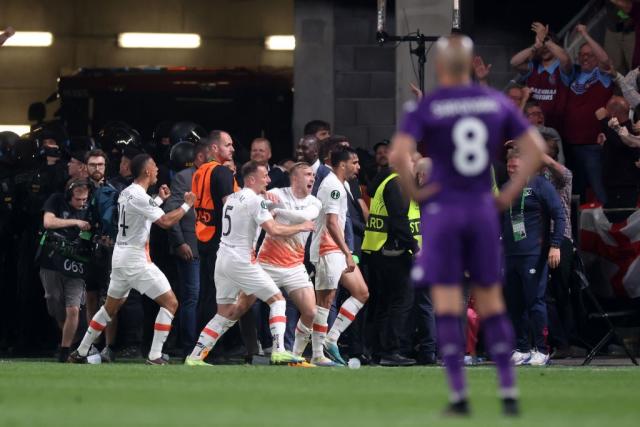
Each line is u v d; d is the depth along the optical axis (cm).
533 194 4353
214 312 4712
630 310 4928
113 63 10606
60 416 2256
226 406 2492
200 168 4656
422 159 4497
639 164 4925
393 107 7712
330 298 4425
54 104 10331
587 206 5103
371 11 7712
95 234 4662
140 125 7938
